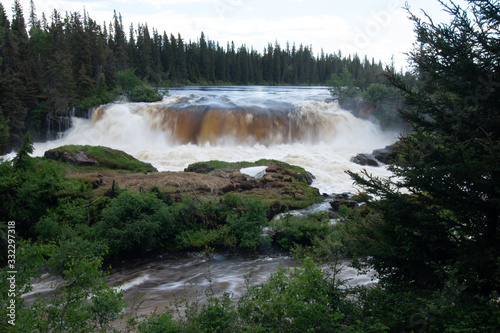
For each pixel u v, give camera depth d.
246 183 22.94
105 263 15.66
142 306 11.49
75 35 50.75
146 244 16.59
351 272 13.35
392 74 9.38
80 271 8.05
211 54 109.06
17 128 40.84
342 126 40.09
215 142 37.84
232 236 17.17
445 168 7.51
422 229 8.54
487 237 7.99
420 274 8.41
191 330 7.49
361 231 9.77
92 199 19.25
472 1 8.05
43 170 20.78
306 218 18.55
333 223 18.14
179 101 46.59
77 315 7.51
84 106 43.72
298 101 44.84
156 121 39.88
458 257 7.88
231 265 15.58
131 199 17.02
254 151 34.78
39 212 18.77
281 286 8.50
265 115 38.81
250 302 8.46
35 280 13.60
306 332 7.20
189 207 18.23
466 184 7.93
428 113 8.97
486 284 7.63
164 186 21.75
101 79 47.41
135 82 51.94
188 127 38.69
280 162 27.11
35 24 80.25
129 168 27.64
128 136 39.88
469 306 7.01
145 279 14.23
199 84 101.88
